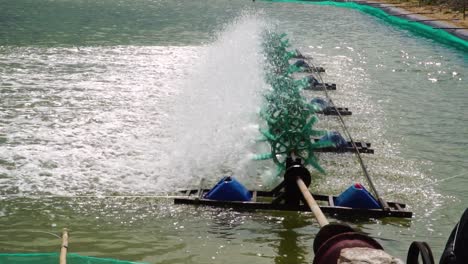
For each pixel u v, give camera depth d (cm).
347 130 1072
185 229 661
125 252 608
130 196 745
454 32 2166
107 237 639
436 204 755
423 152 962
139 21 2395
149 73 1467
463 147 993
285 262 599
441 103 1302
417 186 815
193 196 735
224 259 600
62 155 881
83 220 677
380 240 646
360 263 417
